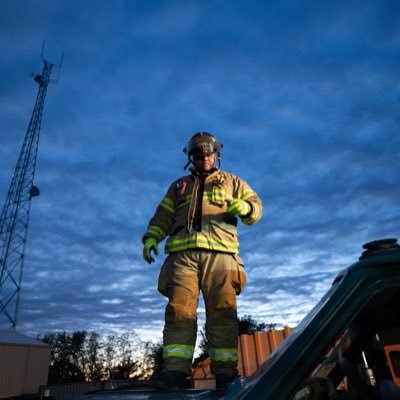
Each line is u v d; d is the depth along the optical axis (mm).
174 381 2027
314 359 945
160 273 2721
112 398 1548
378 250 1043
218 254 2561
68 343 47375
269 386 941
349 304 972
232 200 2564
